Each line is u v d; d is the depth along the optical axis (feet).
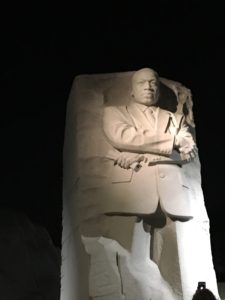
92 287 16.90
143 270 17.29
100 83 19.92
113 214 17.65
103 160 18.37
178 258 17.46
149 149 18.04
